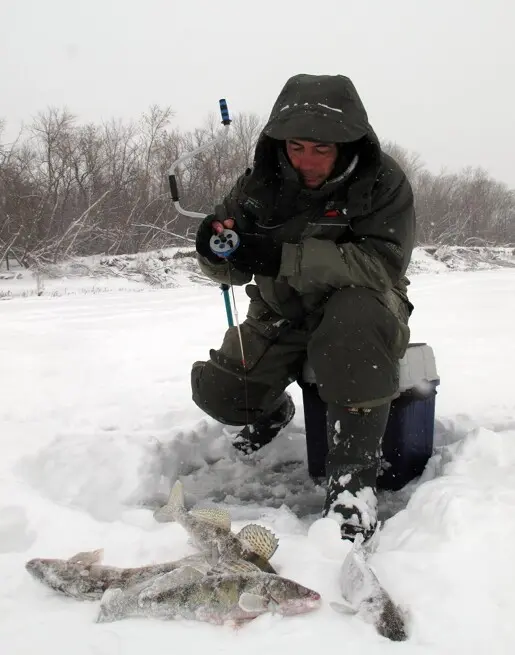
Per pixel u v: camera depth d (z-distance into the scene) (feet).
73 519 7.09
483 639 4.82
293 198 8.21
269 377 9.11
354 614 5.13
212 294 47.21
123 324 26.81
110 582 5.66
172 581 5.36
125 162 88.12
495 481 7.47
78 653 4.73
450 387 14.14
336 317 7.46
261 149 8.20
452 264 93.76
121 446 9.66
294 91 7.83
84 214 74.59
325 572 5.86
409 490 8.77
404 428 8.80
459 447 8.79
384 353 7.43
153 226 77.25
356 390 7.30
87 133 86.79
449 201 131.23
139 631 4.99
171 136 88.33
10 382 15.43
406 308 8.96
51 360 18.35
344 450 7.41
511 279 60.54
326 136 7.43
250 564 5.67
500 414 11.90
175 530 6.88
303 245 7.73
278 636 4.86
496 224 150.82
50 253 68.39
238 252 7.84
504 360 17.33
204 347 20.62
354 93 7.83
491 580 5.49
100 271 65.92
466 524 6.31
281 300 8.66
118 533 6.82
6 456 9.09
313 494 9.18
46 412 12.43
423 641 4.82
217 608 5.12
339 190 8.01
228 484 9.56
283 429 11.24
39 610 5.42
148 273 64.59
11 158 79.61
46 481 8.64
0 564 6.25
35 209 72.79
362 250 7.70
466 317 27.63
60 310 33.45
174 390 14.43
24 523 7.04
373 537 6.59
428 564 5.75
